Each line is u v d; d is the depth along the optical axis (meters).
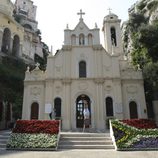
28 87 27.16
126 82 27.05
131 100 26.28
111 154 12.41
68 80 26.73
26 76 27.62
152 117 27.92
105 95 26.38
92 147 14.91
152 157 11.26
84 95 26.72
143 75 27.83
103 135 16.97
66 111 25.61
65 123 25.06
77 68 27.56
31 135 15.66
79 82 26.89
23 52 55.41
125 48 44.75
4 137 17.27
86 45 28.47
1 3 50.19
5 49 48.44
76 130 24.03
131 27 43.16
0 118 33.12
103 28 36.41
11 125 35.16
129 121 17.00
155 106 26.98
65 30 29.42
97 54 28.09
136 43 33.94
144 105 25.80
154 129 15.70
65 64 27.66
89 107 26.20
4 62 43.38
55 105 26.20
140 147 14.09
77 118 25.91
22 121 17.34
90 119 25.47
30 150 14.23
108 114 25.67
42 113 25.98
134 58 33.44
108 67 27.50
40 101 26.56
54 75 27.27
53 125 16.84
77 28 29.86
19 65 46.31
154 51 29.33
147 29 30.23
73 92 26.50
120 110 25.36
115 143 14.56
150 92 28.47
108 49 33.22
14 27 51.53
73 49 28.42
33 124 16.98
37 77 27.52
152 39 29.66
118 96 25.98
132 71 27.53
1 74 35.91
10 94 33.78
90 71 27.42
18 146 14.55
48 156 11.86
